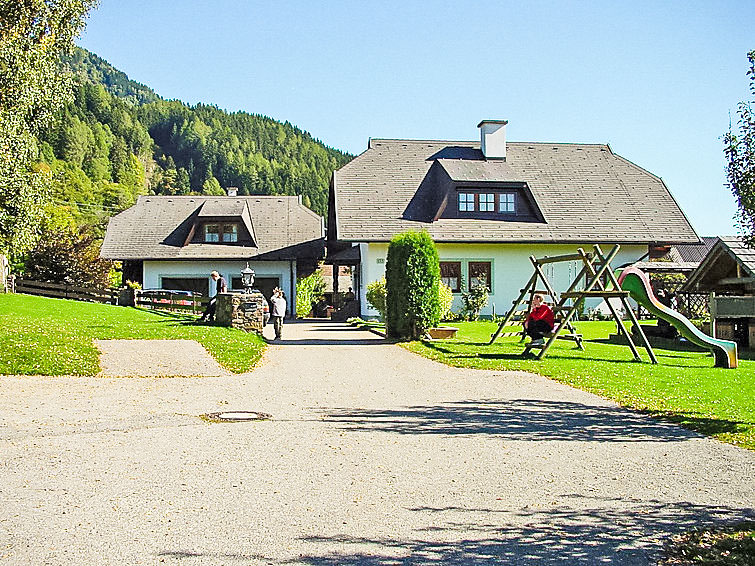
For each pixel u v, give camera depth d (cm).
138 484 634
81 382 1212
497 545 506
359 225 3098
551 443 809
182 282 3925
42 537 506
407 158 3472
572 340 2150
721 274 2203
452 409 1018
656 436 846
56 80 2467
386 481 657
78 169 10475
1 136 2264
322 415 967
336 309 3894
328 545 502
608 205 3391
